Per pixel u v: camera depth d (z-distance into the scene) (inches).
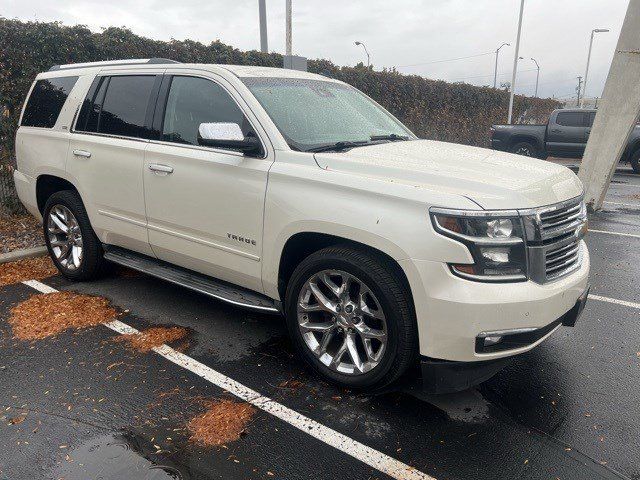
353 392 130.7
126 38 331.0
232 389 131.3
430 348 113.3
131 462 104.2
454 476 103.0
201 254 154.4
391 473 103.4
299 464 105.3
